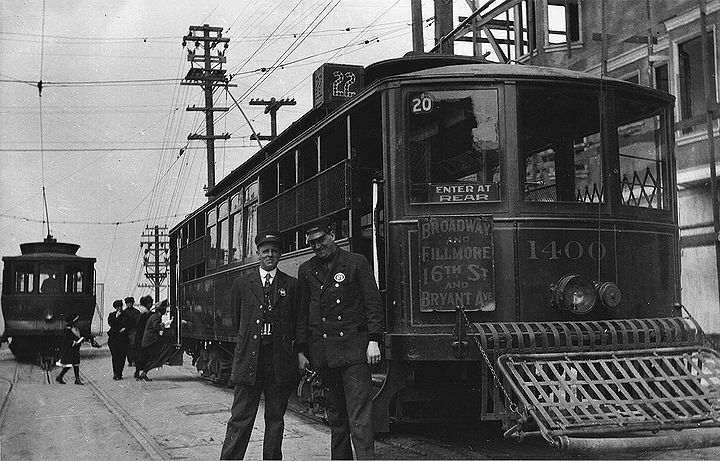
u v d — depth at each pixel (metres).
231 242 13.11
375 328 5.70
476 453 6.78
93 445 7.84
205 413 10.05
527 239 6.56
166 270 58.84
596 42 14.57
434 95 6.77
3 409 10.72
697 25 12.22
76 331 14.63
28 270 20.41
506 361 5.89
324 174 8.10
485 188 6.65
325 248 5.84
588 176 7.04
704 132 12.02
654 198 7.38
